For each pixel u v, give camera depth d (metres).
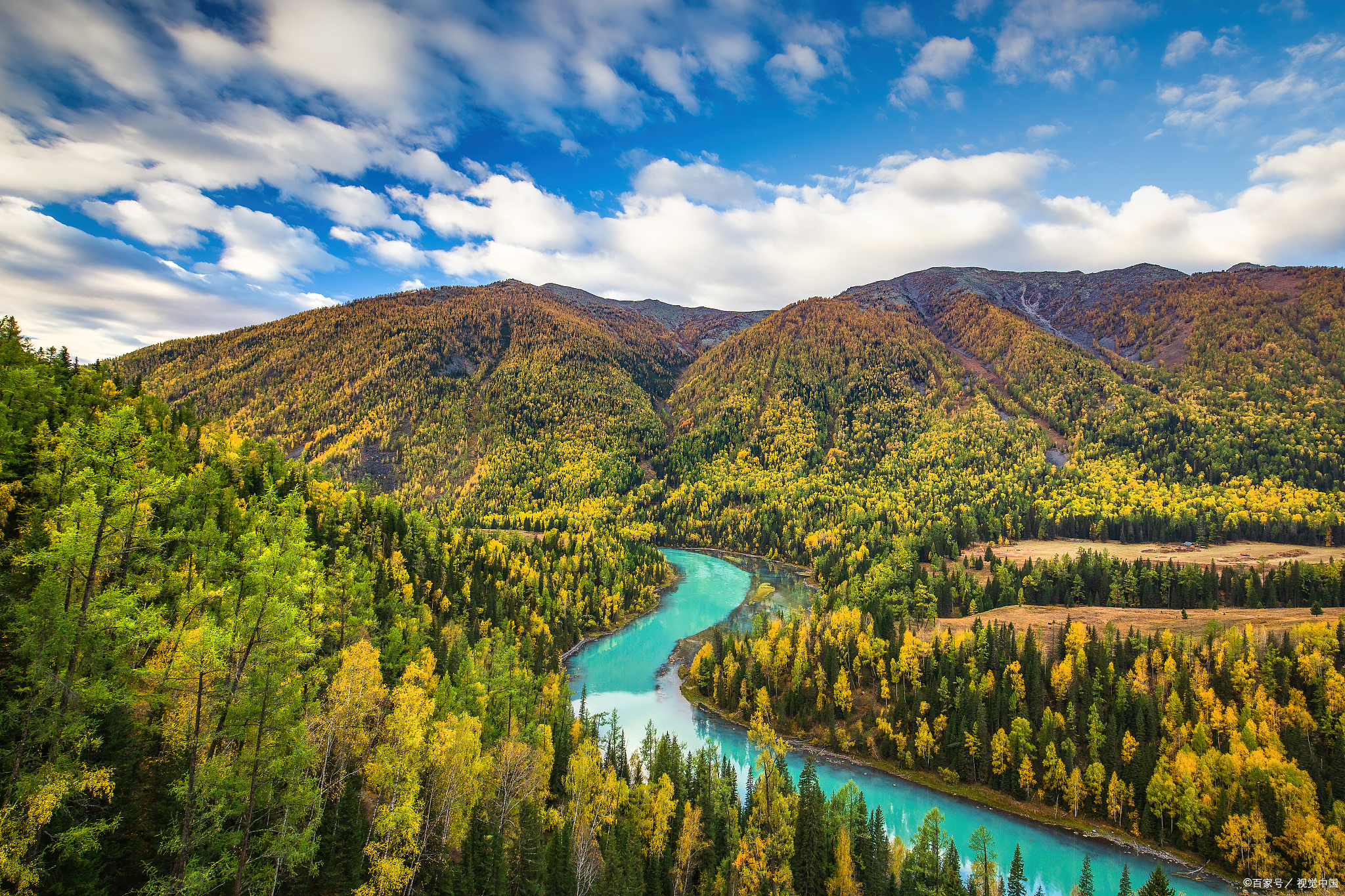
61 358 98.50
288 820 40.81
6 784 30.39
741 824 80.81
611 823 71.50
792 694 128.88
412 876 47.62
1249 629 124.94
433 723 59.81
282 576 36.66
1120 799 97.19
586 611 178.50
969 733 110.88
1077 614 163.00
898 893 72.44
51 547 34.66
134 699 35.88
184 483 70.69
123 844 35.69
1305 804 86.69
